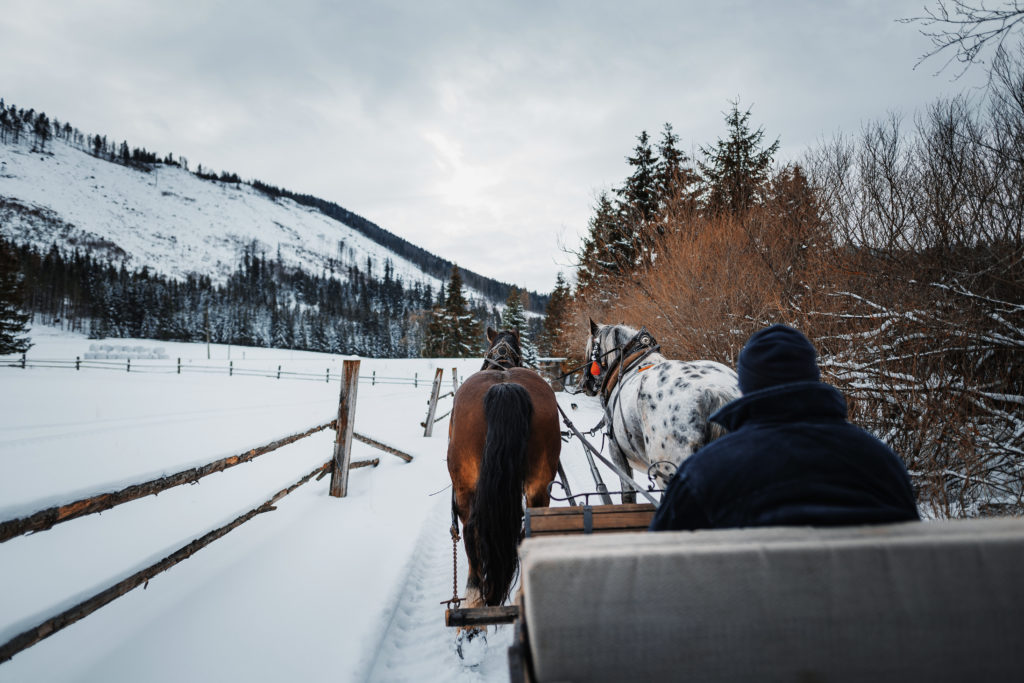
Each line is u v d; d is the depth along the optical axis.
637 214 14.19
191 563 3.71
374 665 2.74
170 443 8.92
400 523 4.81
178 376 27.20
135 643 2.70
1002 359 4.68
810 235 8.07
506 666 2.81
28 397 16.17
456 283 59.88
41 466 7.16
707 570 0.93
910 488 1.30
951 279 5.11
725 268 8.70
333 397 19.11
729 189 13.12
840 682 0.92
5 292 34.53
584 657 0.93
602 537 1.01
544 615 0.93
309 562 3.84
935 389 4.26
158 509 5.02
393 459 7.71
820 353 6.01
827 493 1.17
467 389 3.32
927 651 0.92
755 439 1.31
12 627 1.87
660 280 10.28
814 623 0.92
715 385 2.73
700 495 1.30
